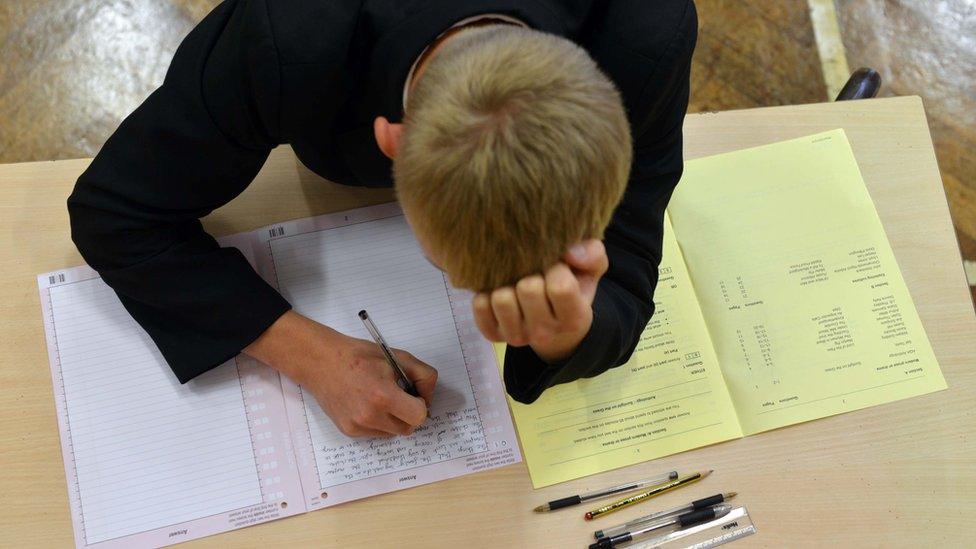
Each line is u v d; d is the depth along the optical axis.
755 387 0.86
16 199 0.85
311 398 0.83
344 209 0.88
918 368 0.88
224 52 0.70
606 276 0.77
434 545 0.80
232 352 0.80
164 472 0.80
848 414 0.86
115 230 0.75
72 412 0.80
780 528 0.83
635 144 0.76
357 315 0.85
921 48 1.54
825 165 0.94
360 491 0.81
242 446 0.81
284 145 0.89
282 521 0.80
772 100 1.50
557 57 0.46
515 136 0.43
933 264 0.92
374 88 0.65
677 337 0.87
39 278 0.83
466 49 0.48
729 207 0.92
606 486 0.83
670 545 0.81
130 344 0.82
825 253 0.91
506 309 0.52
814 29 1.53
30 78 1.37
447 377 0.85
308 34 0.65
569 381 0.80
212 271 0.79
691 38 0.69
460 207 0.45
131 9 1.41
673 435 0.84
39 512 0.78
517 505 0.82
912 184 0.94
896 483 0.84
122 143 0.75
